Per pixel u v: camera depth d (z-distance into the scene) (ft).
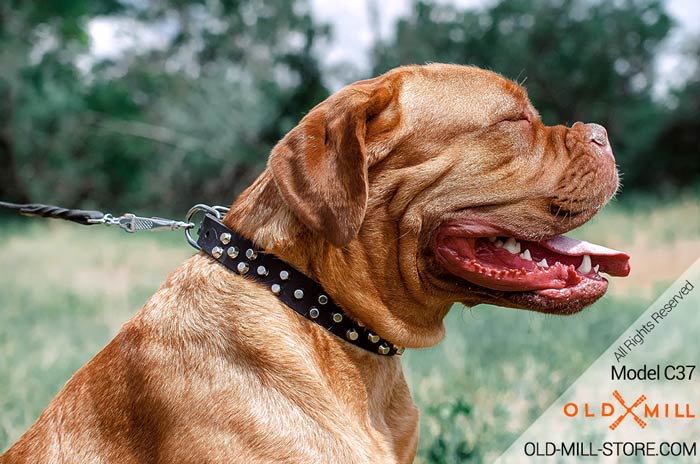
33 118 103.91
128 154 109.29
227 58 117.60
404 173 11.89
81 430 11.02
